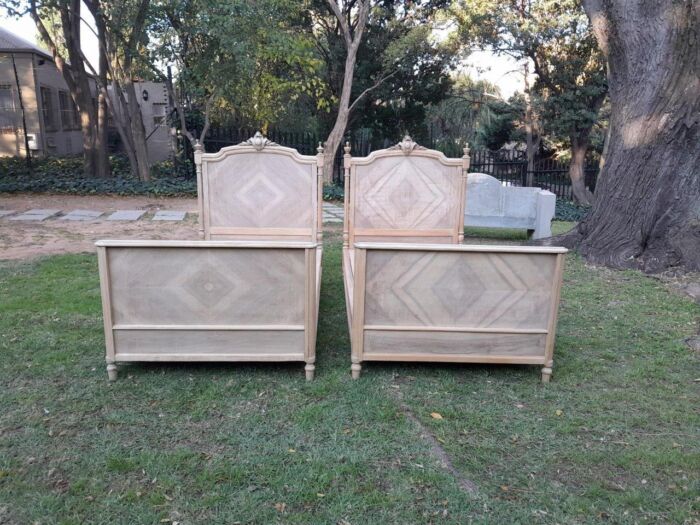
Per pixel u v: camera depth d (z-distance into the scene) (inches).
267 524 85.4
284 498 91.4
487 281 131.6
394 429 113.5
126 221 350.0
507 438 111.7
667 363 149.5
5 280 208.4
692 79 229.3
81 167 565.9
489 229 371.2
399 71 678.5
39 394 123.9
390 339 134.5
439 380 137.2
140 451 103.3
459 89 875.4
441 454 105.5
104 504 89.0
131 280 127.2
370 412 119.8
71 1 470.9
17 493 91.3
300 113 736.3
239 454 103.0
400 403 125.2
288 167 202.5
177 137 562.6
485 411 122.4
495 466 102.1
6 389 125.9
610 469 101.9
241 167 201.3
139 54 457.7
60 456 101.4
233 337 131.6
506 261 130.3
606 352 156.5
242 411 119.1
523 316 133.6
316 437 109.6
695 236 235.0
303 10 636.7
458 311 133.3
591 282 224.8
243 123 599.5
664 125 235.1
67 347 149.4
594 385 136.4
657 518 89.1
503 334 134.3
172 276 127.4
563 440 111.2
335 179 578.2
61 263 235.1
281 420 115.6
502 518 88.1
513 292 132.3
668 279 226.8
